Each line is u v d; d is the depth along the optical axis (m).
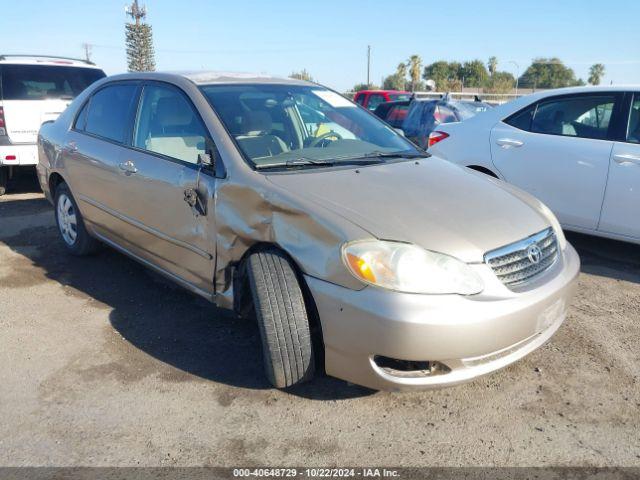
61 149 4.78
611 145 4.79
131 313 3.93
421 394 3.00
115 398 2.94
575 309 4.04
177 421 2.76
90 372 3.18
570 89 5.22
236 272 3.19
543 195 5.20
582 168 4.91
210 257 3.26
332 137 3.77
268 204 2.90
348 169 3.29
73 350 3.42
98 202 4.35
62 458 2.50
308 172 3.18
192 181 3.31
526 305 2.67
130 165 3.85
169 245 3.61
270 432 2.69
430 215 2.82
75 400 2.91
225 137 3.29
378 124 4.20
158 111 3.85
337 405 2.90
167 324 3.76
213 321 3.80
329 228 2.66
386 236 2.60
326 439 2.65
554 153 5.09
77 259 5.01
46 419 2.76
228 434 2.67
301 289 2.83
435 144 6.04
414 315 2.46
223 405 2.89
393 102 12.55
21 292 4.28
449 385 2.63
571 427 2.75
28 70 7.48
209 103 3.52
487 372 2.68
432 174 3.40
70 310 3.97
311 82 4.41
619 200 4.73
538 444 2.62
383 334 2.50
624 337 3.62
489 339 2.58
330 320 2.64
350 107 4.26
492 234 2.79
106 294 4.25
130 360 3.31
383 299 2.49
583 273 4.75
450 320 2.48
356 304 2.54
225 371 3.20
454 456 2.54
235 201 3.06
